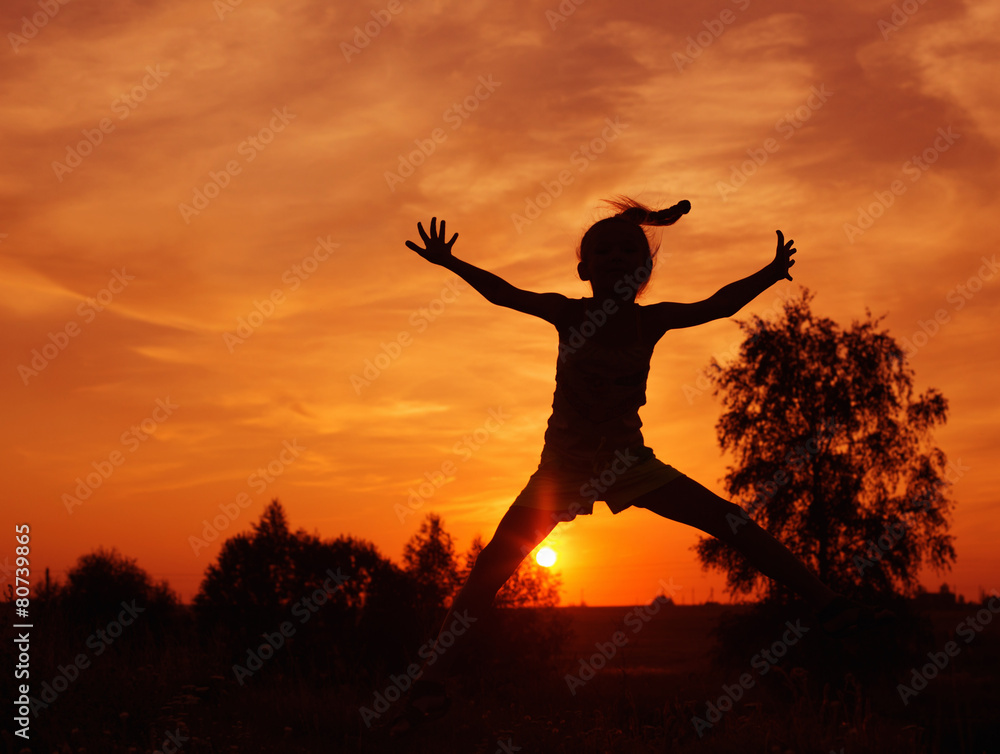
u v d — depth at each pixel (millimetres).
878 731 6453
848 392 29562
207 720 7480
